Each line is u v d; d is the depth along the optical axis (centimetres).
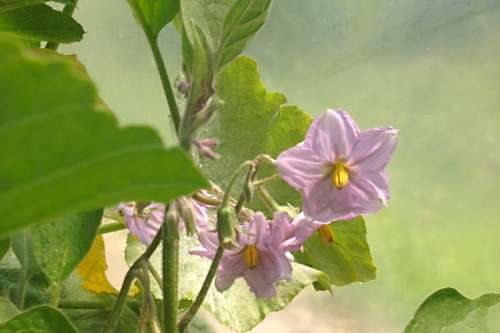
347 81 75
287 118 59
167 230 43
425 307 52
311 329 71
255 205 58
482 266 68
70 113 24
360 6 73
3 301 44
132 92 79
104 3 78
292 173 46
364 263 60
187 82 46
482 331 52
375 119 74
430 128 71
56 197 28
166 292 44
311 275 57
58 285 47
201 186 29
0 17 54
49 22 55
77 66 58
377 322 70
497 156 68
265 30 75
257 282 48
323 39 76
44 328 43
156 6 47
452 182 70
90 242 47
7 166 25
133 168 28
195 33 42
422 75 72
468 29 69
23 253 50
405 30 72
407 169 73
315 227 47
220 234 45
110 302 55
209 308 55
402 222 72
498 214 67
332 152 46
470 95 69
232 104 59
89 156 26
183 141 43
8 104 23
